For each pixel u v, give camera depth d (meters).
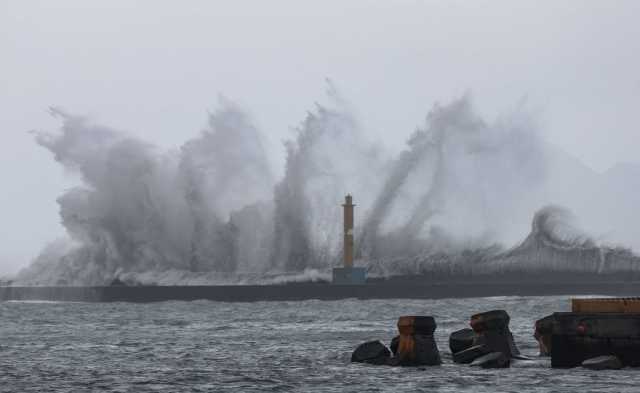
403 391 80.06
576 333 92.19
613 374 86.12
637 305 92.44
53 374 98.25
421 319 100.38
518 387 80.50
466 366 97.69
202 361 111.31
